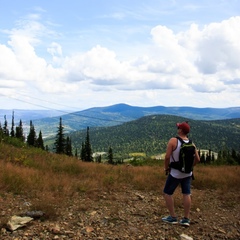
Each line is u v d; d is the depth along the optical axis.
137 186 8.57
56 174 9.52
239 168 15.55
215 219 5.58
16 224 4.59
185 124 4.91
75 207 5.93
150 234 4.57
